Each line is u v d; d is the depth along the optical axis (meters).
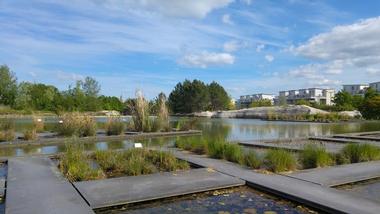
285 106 44.44
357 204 4.32
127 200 4.56
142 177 5.85
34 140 12.11
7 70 45.66
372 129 21.50
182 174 6.11
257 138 14.50
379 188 5.46
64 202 4.45
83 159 6.98
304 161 7.14
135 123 16.75
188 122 19.42
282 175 6.04
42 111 46.34
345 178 5.78
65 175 6.05
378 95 40.97
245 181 5.61
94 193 4.83
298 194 4.77
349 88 95.88
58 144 12.14
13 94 45.84
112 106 54.00
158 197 4.77
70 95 50.28
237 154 7.50
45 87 56.28
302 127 23.36
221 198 4.92
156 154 7.60
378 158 7.93
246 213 4.29
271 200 4.84
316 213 4.29
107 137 13.62
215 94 64.00
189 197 4.98
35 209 4.17
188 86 61.84
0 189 5.17
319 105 54.88
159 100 18.16
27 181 5.55
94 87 52.66
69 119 14.45
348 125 26.33
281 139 12.75
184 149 9.55
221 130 19.73
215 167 6.77
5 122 14.88
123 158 7.34
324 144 11.55
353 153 7.90
